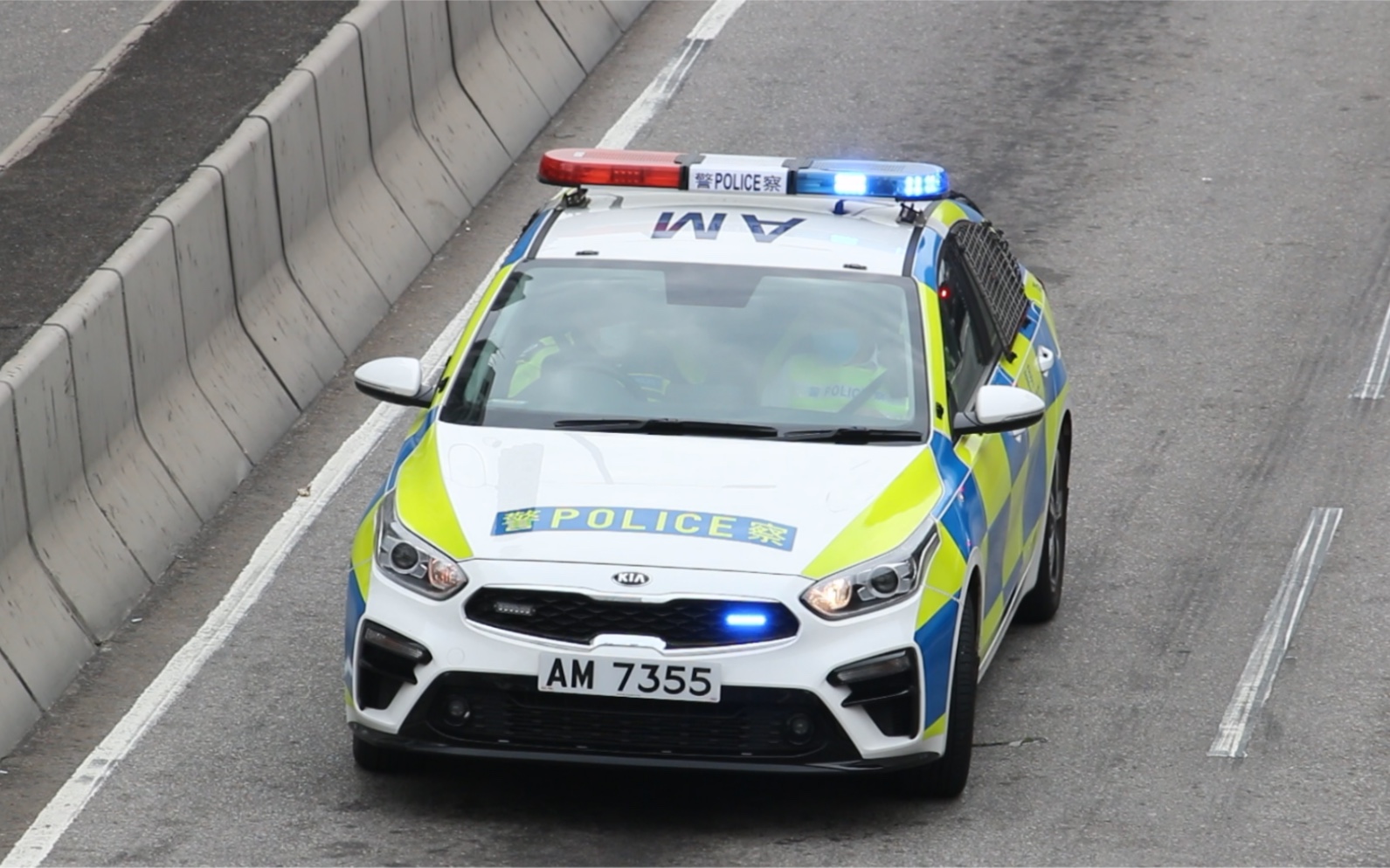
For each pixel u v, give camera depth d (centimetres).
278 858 2764
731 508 2838
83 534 3566
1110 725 3275
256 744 3141
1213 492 4294
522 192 5775
